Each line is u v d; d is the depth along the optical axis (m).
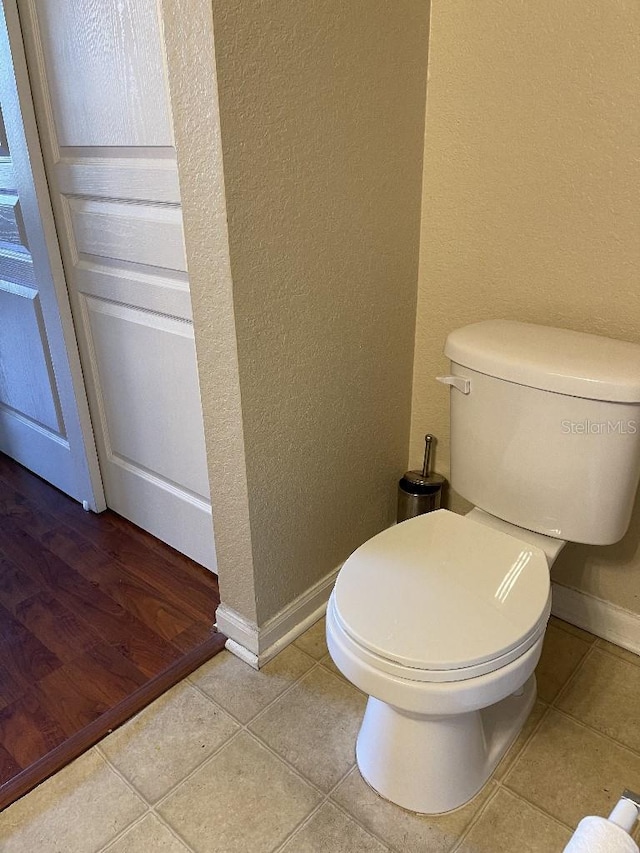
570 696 1.48
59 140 1.63
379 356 1.63
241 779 1.30
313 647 1.63
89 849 1.18
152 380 1.72
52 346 1.96
